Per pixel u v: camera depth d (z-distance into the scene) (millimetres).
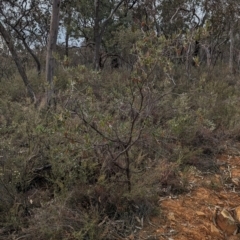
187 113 5090
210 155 4945
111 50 13484
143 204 3445
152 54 3125
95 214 3059
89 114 3385
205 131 5141
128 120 3703
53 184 3562
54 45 7020
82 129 3348
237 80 10352
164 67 3258
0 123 5047
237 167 4684
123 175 3514
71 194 3219
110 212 3314
